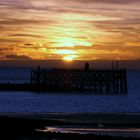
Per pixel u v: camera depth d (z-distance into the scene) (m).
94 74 178.00
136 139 50.81
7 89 186.62
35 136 53.38
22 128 59.53
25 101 132.62
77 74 182.62
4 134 54.75
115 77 174.25
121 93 174.00
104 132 58.75
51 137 52.25
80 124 66.44
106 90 175.50
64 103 126.88
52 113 86.75
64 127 63.09
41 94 166.88
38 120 68.12
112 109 108.38
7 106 114.31
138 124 67.19
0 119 66.62
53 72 186.75
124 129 61.75
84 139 50.88
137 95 169.00
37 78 188.88
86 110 103.62
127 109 108.75
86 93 173.00
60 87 185.75
